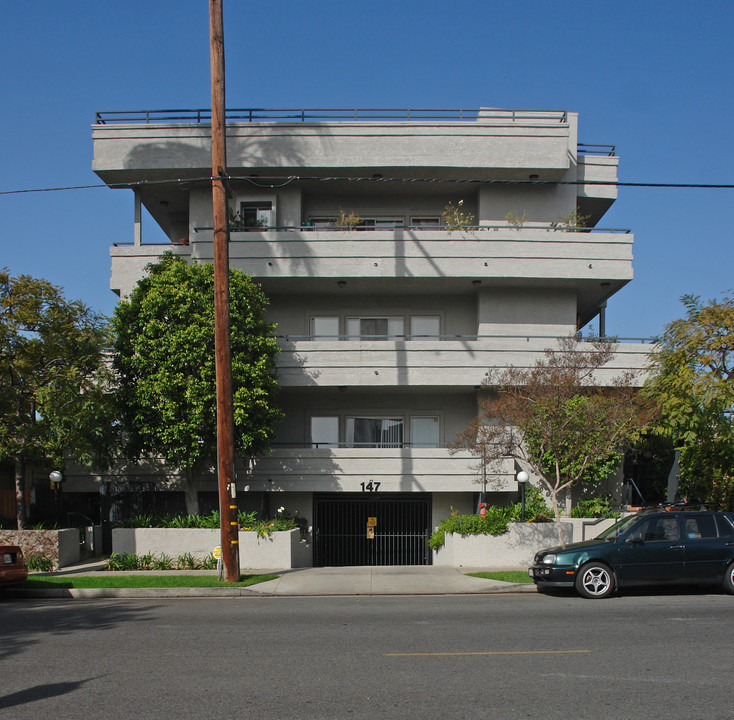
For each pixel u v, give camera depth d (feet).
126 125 76.89
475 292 81.82
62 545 62.64
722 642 31.86
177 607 44.52
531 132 77.97
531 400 58.18
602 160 82.69
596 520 68.23
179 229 90.17
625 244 76.43
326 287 79.97
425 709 22.47
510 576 55.11
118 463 74.84
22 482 63.36
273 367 71.61
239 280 68.13
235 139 77.41
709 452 66.90
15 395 59.62
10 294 60.95
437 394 81.56
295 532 66.64
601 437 57.11
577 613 39.93
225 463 53.42
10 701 23.61
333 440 81.46
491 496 78.38
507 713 22.06
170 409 62.90
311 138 77.51
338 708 22.59
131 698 23.80
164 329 64.64
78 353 61.82
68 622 38.65
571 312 79.71
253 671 27.25
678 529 46.85
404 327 82.28
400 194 84.23
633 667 27.50
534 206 81.56
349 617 39.60
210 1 53.83
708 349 59.82
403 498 79.25
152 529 65.31
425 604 44.93
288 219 80.43
